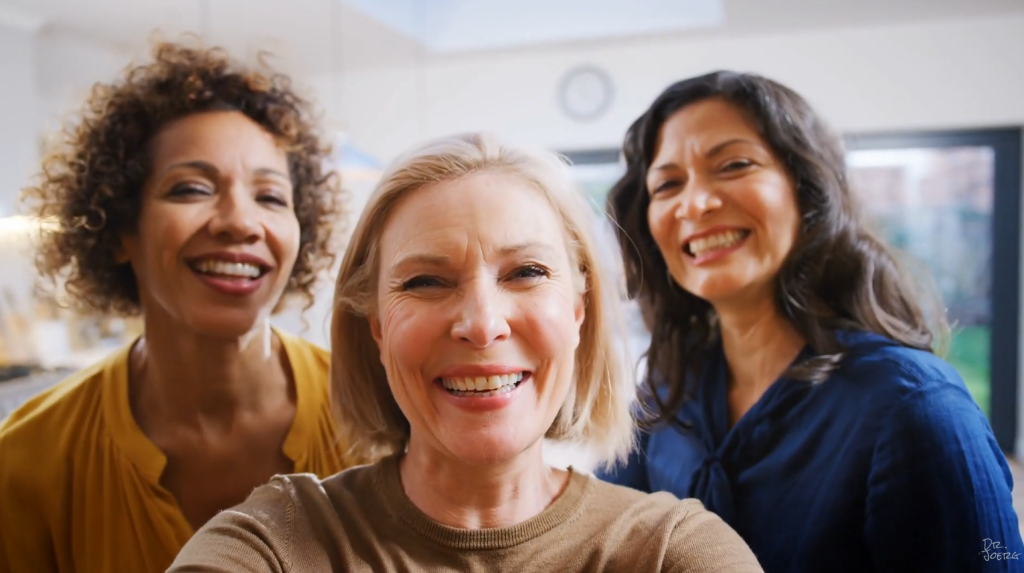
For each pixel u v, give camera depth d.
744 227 1.04
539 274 0.75
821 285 1.09
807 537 0.98
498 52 4.09
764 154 1.04
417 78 4.41
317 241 1.23
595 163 4.16
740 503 1.06
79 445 1.05
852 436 0.97
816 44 3.67
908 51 3.56
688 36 3.77
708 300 1.15
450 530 0.74
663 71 3.94
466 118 4.35
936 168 3.68
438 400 0.73
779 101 1.05
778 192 1.04
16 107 3.31
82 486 1.04
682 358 1.22
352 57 4.20
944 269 3.71
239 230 0.99
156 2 3.24
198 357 1.05
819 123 1.10
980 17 3.44
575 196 0.83
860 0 3.24
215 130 1.01
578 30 3.84
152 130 1.01
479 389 0.72
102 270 1.09
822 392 1.03
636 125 1.17
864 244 1.10
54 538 1.03
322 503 0.78
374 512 0.78
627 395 0.92
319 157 1.22
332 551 0.74
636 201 1.19
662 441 1.25
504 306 0.72
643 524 0.77
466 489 0.77
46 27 3.48
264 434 1.11
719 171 1.04
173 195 0.99
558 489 0.83
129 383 1.09
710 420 1.17
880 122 3.62
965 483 0.89
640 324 1.31
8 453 1.03
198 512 1.08
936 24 3.52
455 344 0.71
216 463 1.08
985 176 3.63
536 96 4.18
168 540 1.01
